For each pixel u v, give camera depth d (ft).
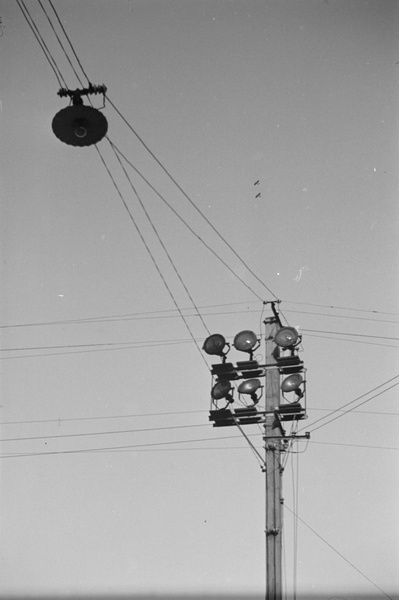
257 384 42.63
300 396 42.09
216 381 43.06
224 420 41.96
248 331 43.45
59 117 31.96
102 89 34.14
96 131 32.68
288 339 42.60
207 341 43.52
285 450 41.27
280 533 39.24
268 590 37.73
